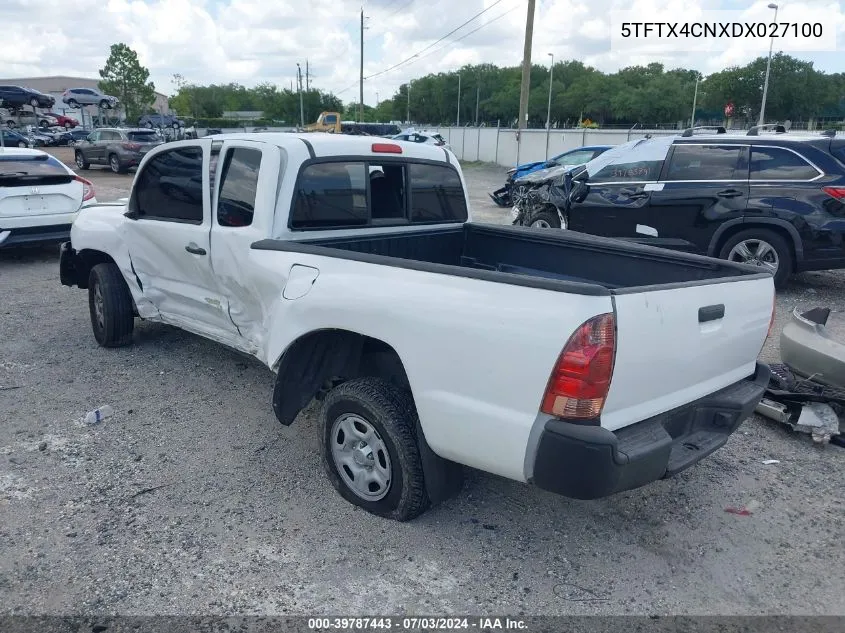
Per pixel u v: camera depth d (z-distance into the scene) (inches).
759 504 147.0
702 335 121.8
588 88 4035.4
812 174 301.4
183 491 148.6
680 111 3772.1
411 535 133.6
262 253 152.1
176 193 184.5
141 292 211.8
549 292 105.1
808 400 179.3
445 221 195.5
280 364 147.5
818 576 123.4
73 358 230.7
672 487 153.6
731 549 131.3
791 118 3107.8
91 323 252.7
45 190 369.7
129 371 218.8
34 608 112.7
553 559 127.5
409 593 117.8
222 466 159.6
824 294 326.6
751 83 3058.6
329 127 1833.2
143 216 200.7
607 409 107.0
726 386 135.3
